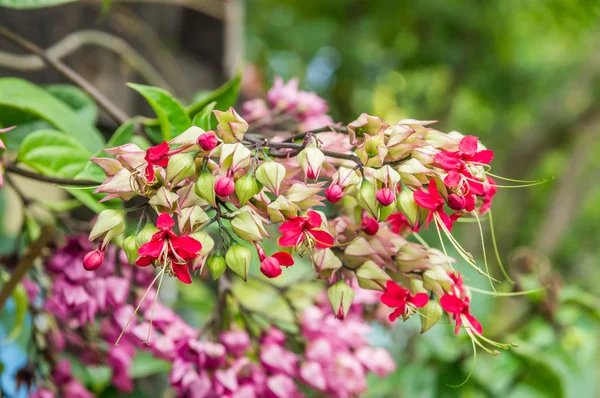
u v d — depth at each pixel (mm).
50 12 783
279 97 715
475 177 517
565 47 2621
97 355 669
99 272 629
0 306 629
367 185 517
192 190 507
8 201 926
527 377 813
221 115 511
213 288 819
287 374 645
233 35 923
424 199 514
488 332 960
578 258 3486
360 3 2223
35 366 667
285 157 545
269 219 527
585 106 2480
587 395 839
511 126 2693
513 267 881
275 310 772
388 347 887
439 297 559
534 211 2881
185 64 895
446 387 813
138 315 639
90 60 796
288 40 2170
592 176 2705
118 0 817
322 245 513
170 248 500
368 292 669
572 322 866
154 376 861
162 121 611
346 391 666
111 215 521
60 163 624
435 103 2406
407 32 2201
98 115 790
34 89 662
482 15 2137
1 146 541
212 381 617
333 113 2176
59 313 647
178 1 851
